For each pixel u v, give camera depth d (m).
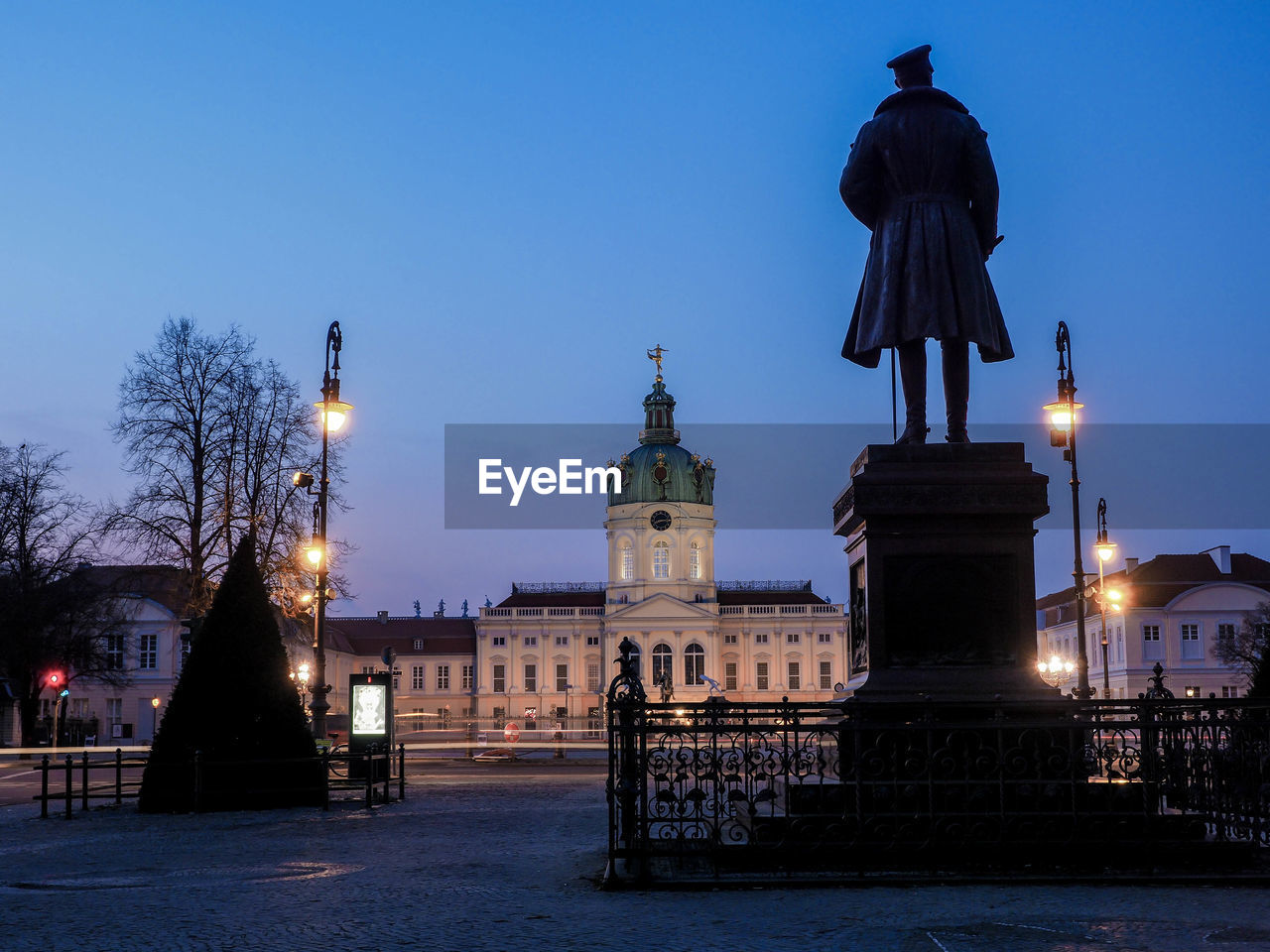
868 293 12.09
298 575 40.19
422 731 94.31
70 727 72.00
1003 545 11.12
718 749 10.88
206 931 8.62
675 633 130.00
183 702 20.00
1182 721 10.08
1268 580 83.44
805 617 132.00
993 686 10.84
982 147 12.00
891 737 10.70
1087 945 7.55
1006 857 10.08
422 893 10.12
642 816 10.23
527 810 18.89
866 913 8.61
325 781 19.44
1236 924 8.11
